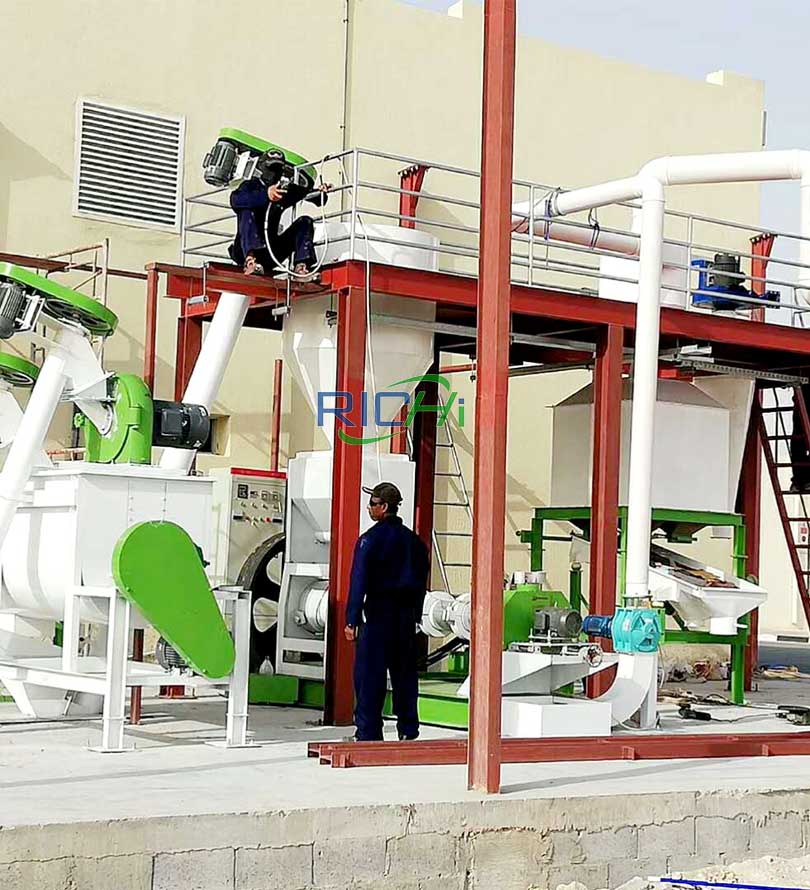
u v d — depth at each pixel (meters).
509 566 21.16
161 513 12.19
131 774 9.88
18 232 17.09
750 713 16.16
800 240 16.28
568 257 22.22
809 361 17.59
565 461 17.92
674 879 9.45
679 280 17.73
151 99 18.14
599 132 22.28
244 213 14.02
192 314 15.79
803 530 39.19
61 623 14.28
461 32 20.84
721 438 17.48
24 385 13.04
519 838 9.14
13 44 17.19
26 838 7.67
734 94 23.75
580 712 12.76
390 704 14.43
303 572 14.97
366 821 8.66
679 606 16.02
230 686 11.66
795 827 10.24
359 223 14.77
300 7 19.39
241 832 8.27
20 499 11.84
